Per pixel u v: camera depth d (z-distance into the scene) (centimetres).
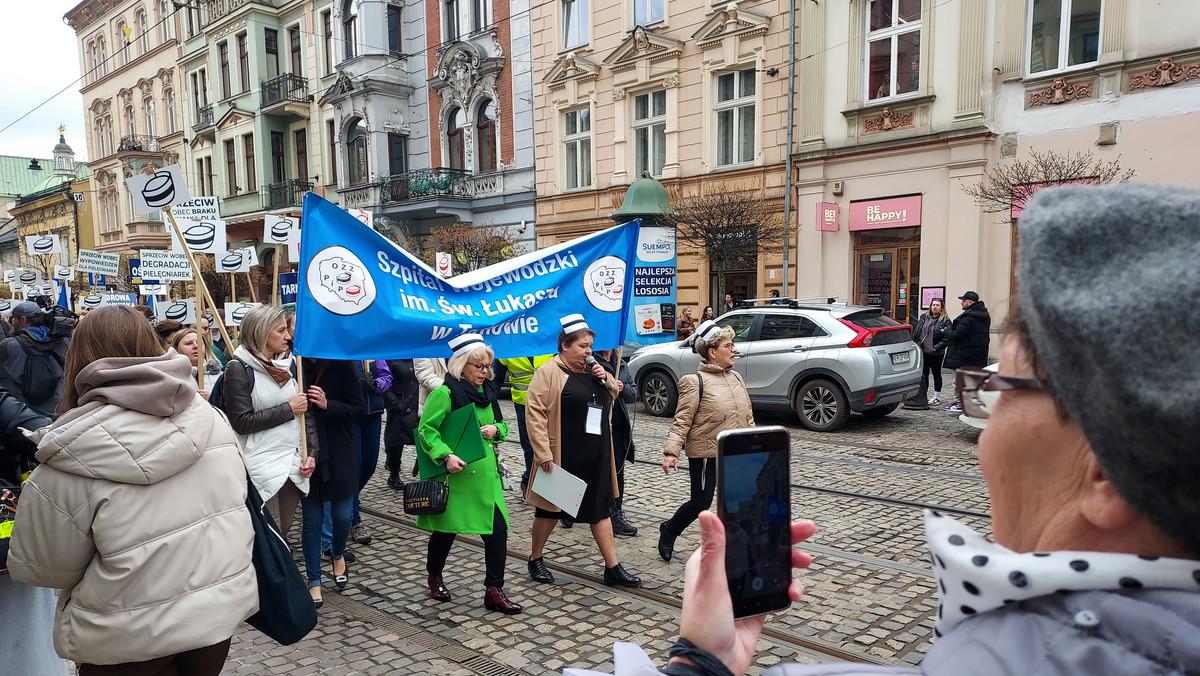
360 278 432
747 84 1669
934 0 1367
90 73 3734
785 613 401
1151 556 63
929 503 600
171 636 214
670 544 491
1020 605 66
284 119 2758
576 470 437
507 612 415
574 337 437
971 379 81
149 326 238
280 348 429
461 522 409
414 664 360
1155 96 1175
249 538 240
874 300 1514
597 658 364
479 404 423
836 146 1512
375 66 2328
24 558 214
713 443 467
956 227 1365
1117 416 55
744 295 1725
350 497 458
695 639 93
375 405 570
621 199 1886
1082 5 1236
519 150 2109
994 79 1320
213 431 238
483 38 2169
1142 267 56
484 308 477
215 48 2888
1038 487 71
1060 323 57
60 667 306
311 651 375
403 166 2430
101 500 210
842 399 907
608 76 1878
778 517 109
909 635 375
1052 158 1167
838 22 1491
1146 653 56
